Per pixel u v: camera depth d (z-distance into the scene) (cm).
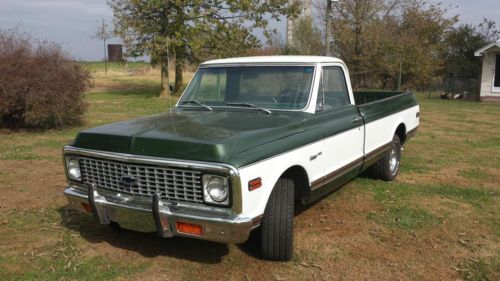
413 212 588
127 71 4350
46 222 553
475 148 1025
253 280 411
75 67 1327
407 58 2698
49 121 1318
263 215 409
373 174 727
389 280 414
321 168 492
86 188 453
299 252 467
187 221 383
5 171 803
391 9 2988
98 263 445
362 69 2850
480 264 447
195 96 559
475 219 568
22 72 1201
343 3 2880
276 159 412
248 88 530
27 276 420
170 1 2139
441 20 2962
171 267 436
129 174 410
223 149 375
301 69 516
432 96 2566
